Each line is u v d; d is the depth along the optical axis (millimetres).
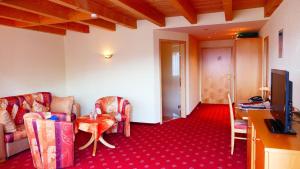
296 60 2973
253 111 3031
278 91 2191
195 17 5020
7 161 3789
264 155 1712
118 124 5082
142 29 5773
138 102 6012
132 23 5508
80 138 4941
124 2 3553
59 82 6348
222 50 8586
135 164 3600
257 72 5855
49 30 5828
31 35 5488
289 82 1927
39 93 5340
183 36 6457
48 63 5984
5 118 3902
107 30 5883
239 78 5957
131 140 4711
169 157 3824
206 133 5066
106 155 3973
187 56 6641
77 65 6484
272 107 2523
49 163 3395
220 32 6535
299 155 1606
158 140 4676
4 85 4895
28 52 5414
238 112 3615
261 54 5805
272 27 4562
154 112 5879
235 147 4188
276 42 4184
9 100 4574
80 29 5883
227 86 8672
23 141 4160
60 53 6383
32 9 3592
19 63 5199
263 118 2586
